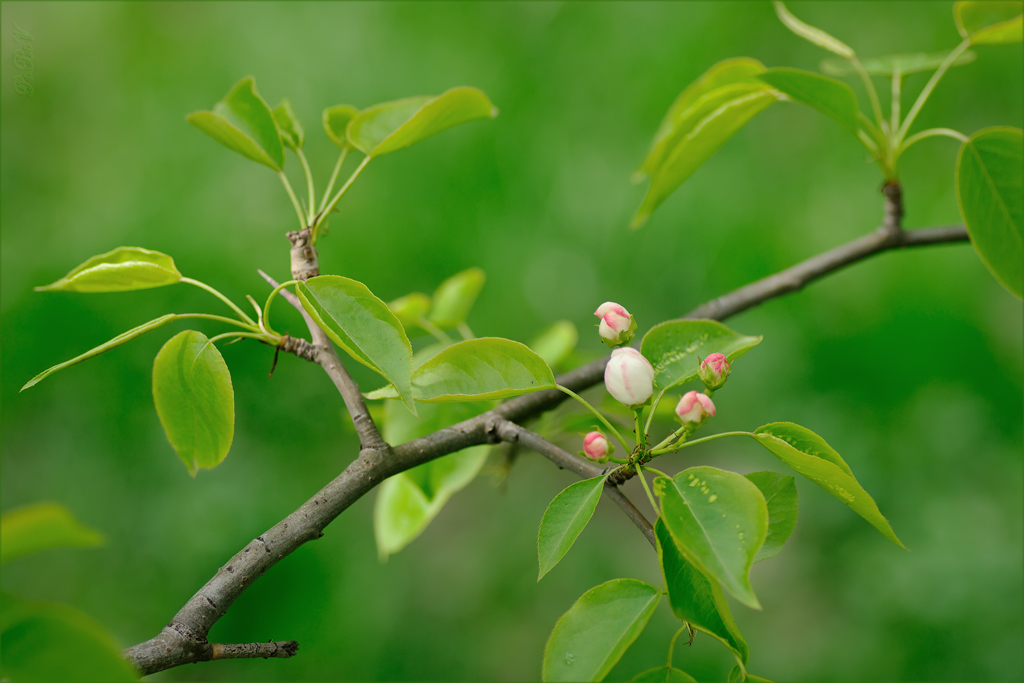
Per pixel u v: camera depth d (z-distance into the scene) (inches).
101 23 91.6
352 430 37.1
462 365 31.4
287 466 64.4
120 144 86.4
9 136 84.9
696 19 81.5
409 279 75.9
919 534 56.6
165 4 91.8
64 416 66.9
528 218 77.7
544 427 36.4
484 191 78.4
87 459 65.2
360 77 86.5
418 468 34.8
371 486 31.4
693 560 29.6
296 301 32.8
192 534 60.4
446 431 32.0
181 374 31.5
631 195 76.4
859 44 79.0
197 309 71.5
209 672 54.9
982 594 52.6
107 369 68.4
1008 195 33.8
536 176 79.0
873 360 65.1
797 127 77.5
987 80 74.4
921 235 36.6
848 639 54.0
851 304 68.4
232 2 91.4
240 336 32.1
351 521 63.1
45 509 28.4
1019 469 57.7
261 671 55.4
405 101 33.8
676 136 36.0
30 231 80.1
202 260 75.2
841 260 36.7
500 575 61.1
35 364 68.9
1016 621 51.1
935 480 59.0
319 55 87.9
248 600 58.2
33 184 83.7
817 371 65.7
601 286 74.8
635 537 62.0
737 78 36.9
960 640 51.7
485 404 34.6
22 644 28.8
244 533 60.5
